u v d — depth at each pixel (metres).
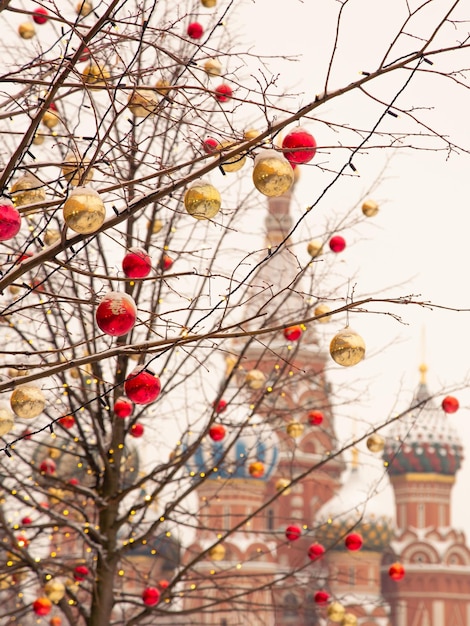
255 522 59.12
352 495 65.50
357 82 6.90
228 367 15.28
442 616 71.25
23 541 13.51
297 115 6.91
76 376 13.98
